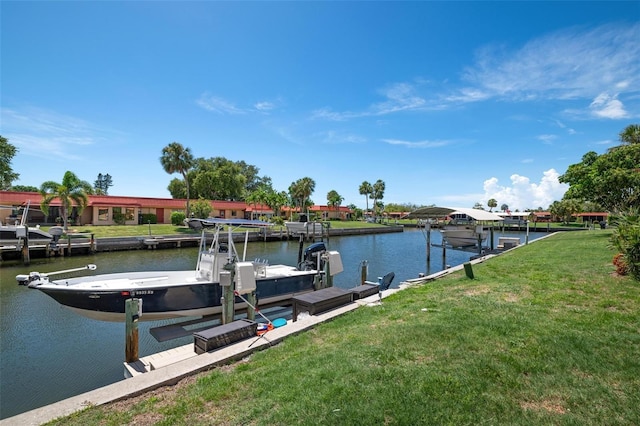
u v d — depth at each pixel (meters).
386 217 95.75
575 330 4.86
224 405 3.52
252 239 37.41
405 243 38.03
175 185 61.66
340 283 16.23
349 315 6.64
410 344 4.61
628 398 3.23
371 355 4.34
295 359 4.50
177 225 41.41
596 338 4.53
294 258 26.17
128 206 42.06
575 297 6.66
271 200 52.91
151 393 3.93
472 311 6.02
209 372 4.43
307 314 8.19
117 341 9.21
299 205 68.88
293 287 10.73
